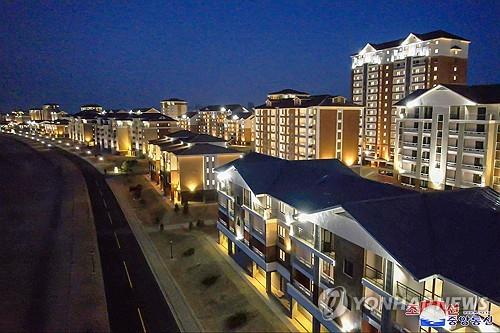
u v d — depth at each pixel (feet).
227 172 147.95
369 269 78.33
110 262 144.87
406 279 71.15
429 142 237.45
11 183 293.23
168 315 109.19
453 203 83.61
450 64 312.50
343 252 84.58
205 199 229.86
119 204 230.68
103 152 484.74
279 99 394.32
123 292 122.01
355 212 77.61
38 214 207.51
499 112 199.21
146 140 422.00
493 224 74.23
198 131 615.16
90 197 248.11
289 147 338.54
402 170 258.57
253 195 125.29
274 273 123.44
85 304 114.42
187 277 133.18
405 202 82.94
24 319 106.11
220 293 121.08
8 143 598.34
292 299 106.32
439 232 74.18
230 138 532.32
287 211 112.47
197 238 169.07
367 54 362.74
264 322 104.63
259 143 390.01
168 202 231.91
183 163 224.33
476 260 65.87
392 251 68.44
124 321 106.01
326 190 105.70
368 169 335.26
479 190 95.09
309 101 323.57
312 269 97.14
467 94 212.43
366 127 361.51
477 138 207.92
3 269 137.18
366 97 361.92
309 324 104.06
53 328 102.32
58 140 634.43
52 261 145.07
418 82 320.91
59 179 310.65
